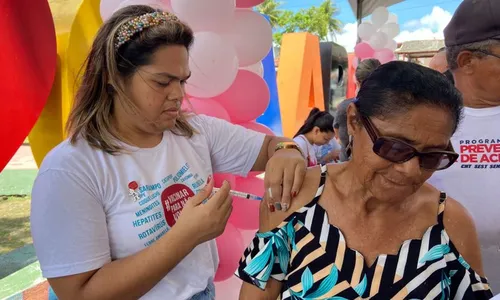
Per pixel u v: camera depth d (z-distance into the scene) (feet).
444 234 2.85
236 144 4.52
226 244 5.58
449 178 4.39
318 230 2.94
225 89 5.45
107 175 3.31
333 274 2.84
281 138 4.74
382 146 2.44
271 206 3.09
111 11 5.35
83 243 3.09
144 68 3.20
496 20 3.83
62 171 3.10
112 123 3.44
